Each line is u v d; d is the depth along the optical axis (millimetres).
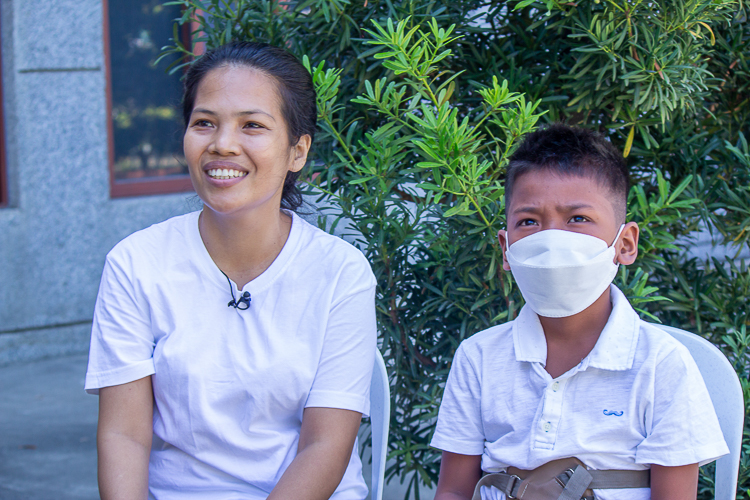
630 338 1446
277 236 1656
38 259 4977
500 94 1651
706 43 1879
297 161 1680
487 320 1883
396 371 1988
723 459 1504
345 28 1927
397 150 1733
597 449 1412
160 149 5570
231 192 1528
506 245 1531
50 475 3250
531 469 1452
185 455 1591
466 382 1570
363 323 1618
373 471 1672
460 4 1964
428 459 2041
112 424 1561
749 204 1885
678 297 1996
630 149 1932
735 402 1506
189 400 1549
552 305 1426
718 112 2055
